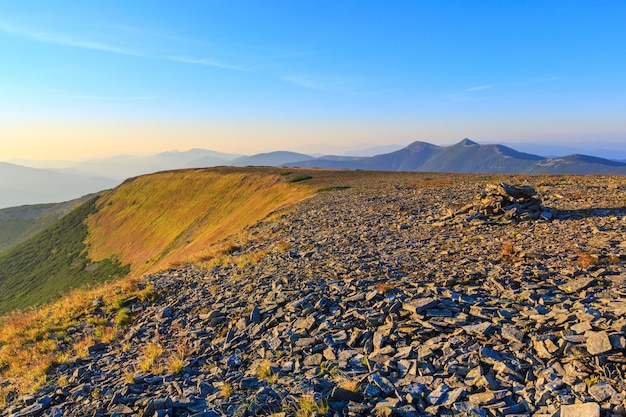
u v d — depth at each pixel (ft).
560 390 19.86
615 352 21.30
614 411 17.54
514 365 22.70
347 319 32.89
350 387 22.59
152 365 31.81
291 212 118.01
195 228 277.64
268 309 39.19
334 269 48.24
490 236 54.70
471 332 27.04
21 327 51.88
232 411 22.38
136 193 435.94
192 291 53.93
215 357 32.07
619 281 31.55
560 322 25.96
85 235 395.34
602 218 58.59
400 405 20.77
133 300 55.21
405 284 38.42
